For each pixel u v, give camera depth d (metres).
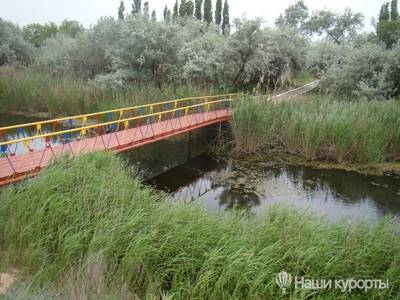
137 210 6.72
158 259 5.78
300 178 13.33
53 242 6.18
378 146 14.22
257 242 6.12
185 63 25.12
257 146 15.87
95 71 29.16
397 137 14.81
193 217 6.59
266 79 29.08
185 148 17.47
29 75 25.61
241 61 25.28
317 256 5.80
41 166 8.77
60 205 6.58
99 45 28.19
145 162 15.20
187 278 5.52
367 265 5.99
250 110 15.62
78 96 21.67
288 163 14.82
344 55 29.95
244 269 5.35
